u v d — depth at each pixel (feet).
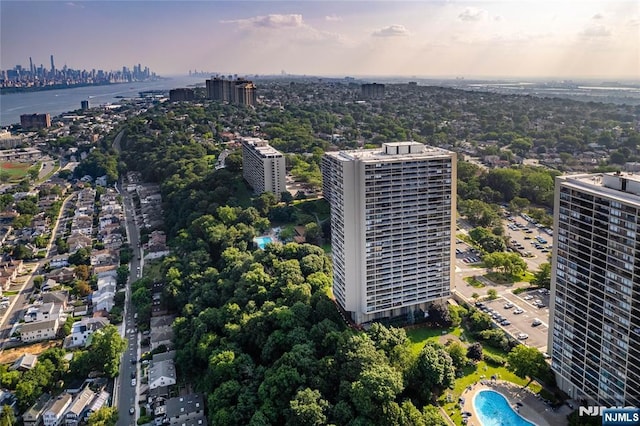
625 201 603.67
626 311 625.00
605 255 642.63
